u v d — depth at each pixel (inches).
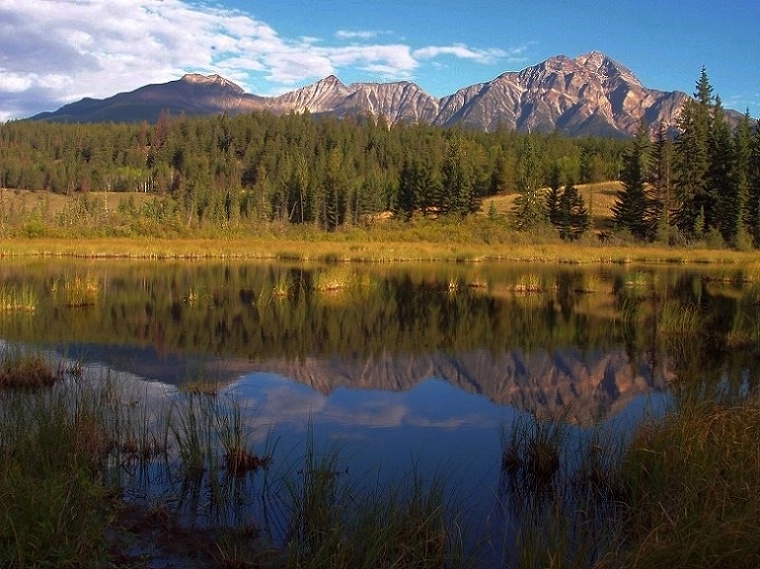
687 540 186.7
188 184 4397.1
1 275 1141.7
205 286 1045.8
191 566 193.3
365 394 421.4
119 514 229.1
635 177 2591.0
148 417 339.9
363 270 1483.8
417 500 221.0
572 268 1600.6
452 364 520.4
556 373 492.1
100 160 5418.3
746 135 2596.0
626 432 319.3
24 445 248.4
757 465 230.2
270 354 543.5
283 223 3132.4
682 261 1846.7
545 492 259.4
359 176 4308.6
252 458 281.9
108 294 913.5
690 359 533.0
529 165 3457.2
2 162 4933.6
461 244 2361.0
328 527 206.5
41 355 434.3
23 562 174.6
